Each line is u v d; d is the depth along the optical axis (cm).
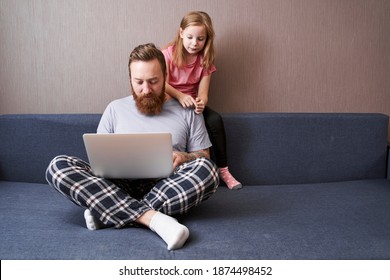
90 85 189
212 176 124
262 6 187
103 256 100
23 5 183
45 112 191
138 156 120
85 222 126
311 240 109
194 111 157
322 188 164
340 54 193
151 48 143
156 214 116
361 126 177
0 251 102
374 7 191
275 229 117
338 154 176
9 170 173
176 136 152
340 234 113
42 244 105
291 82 193
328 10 189
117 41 186
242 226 119
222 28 187
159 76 143
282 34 189
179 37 169
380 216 129
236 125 173
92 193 117
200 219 126
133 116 153
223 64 190
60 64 188
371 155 178
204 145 157
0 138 172
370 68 195
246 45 189
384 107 197
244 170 174
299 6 188
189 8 185
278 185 173
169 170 125
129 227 120
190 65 173
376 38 193
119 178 128
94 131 170
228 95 193
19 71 188
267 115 174
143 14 185
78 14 184
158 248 104
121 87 190
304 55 192
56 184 119
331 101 196
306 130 174
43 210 133
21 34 185
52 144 171
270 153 174
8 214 128
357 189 161
